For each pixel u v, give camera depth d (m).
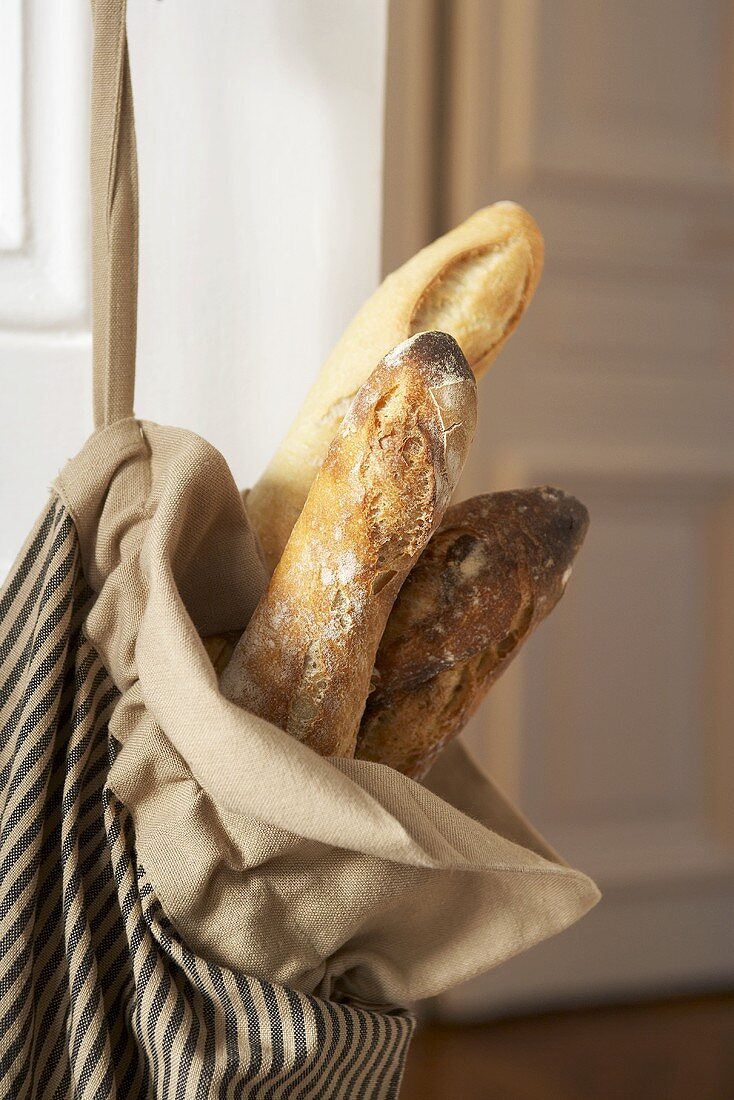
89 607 0.91
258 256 1.06
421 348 0.83
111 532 0.89
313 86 1.06
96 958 0.87
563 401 2.29
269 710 0.84
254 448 1.07
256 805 0.79
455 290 0.94
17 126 1.03
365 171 1.07
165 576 0.83
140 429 0.91
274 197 1.06
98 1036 0.85
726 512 2.46
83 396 1.05
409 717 0.90
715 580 2.48
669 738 2.49
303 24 1.06
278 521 0.93
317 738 0.84
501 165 2.15
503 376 2.24
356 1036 0.87
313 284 1.07
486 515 0.90
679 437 2.39
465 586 0.88
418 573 0.89
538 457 2.26
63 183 1.04
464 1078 2.03
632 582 2.43
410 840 0.78
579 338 2.29
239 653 0.86
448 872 0.89
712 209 2.36
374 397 0.83
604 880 2.42
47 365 1.05
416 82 2.10
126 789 0.85
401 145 2.09
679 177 2.31
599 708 2.42
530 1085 2.00
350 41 1.07
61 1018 0.89
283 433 1.07
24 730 0.88
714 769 2.51
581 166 2.22
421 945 0.90
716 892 2.53
